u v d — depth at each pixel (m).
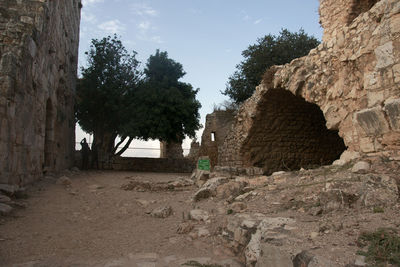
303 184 5.94
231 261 4.18
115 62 19.67
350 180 5.02
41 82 10.34
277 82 11.52
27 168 9.02
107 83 19.16
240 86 22.84
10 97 7.67
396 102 5.69
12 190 7.14
